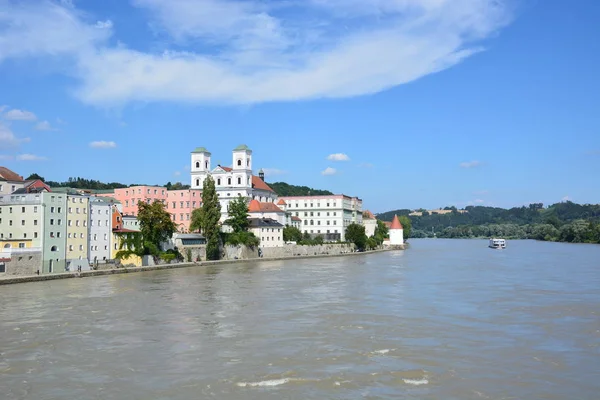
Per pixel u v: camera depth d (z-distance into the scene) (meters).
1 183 156.50
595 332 62.97
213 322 68.06
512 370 48.34
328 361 50.78
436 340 58.88
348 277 123.44
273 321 68.69
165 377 46.34
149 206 156.62
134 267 141.50
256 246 199.00
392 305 81.06
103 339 59.19
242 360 51.12
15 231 130.00
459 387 43.94
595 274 130.25
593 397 42.00
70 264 135.25
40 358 52.06
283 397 41.69
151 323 67.38
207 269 148.88
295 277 123.44
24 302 83.38
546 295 91.75
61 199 134.00
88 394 42.53
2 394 42.59
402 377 46.28
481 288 101.62
